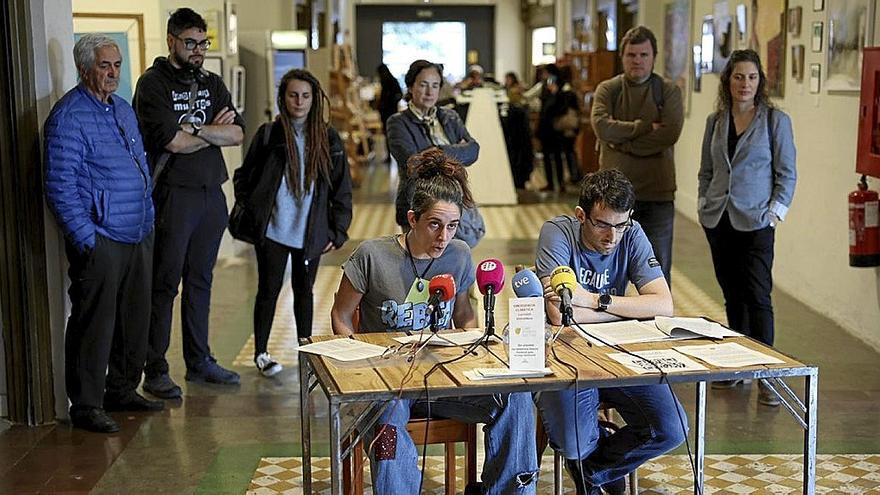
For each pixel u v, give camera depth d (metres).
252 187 5.23
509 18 23.83
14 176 4.53
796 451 4.27
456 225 3.33
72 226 4.36
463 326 3.58
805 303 6.95
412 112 5.21
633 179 5.56
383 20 23.98
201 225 5.13
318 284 7.70
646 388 3.38
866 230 5.51
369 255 3.46
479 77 16.19
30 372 4.64
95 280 4.47
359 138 15.80
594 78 13.27
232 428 4.64
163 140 4.87
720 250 4.98
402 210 3.73
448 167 3.59
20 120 4.49
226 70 8.27
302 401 3.46
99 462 4.25
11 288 4.60
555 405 3.35
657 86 5.54
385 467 3.04
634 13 13.70
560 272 3.23
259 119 9.30
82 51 4.34
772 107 4.84
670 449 3.38
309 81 5.12
